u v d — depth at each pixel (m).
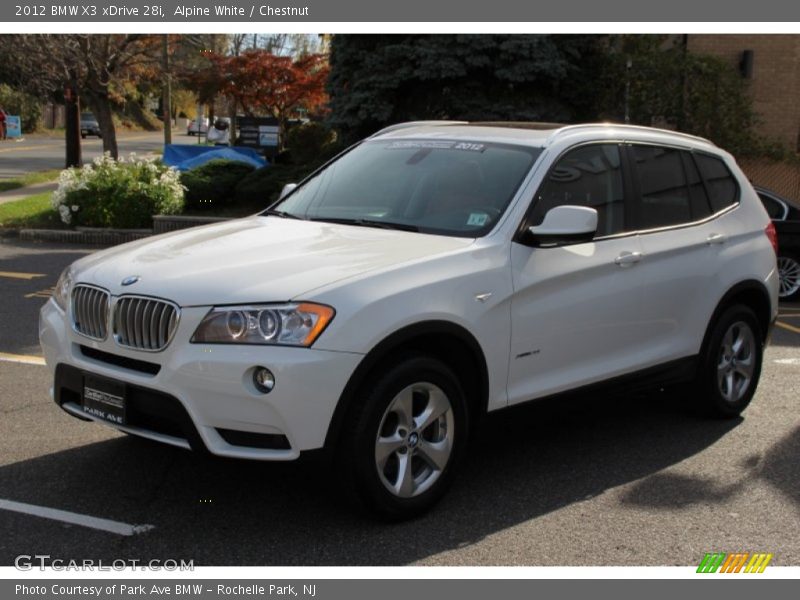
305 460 4.10
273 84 30.56
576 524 4.64
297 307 4.07
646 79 17.28
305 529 4.45
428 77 16.44
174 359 4.12
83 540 4.27
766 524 4.72
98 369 4.44
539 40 16.50
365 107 17.11
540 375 5.09
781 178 17.67
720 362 6.36
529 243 5.00
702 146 6.52
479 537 4.45
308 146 24.06
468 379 4.80
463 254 4.71
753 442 6.03
